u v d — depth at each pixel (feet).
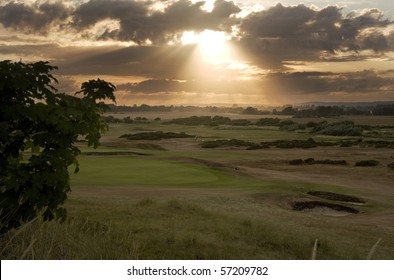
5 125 18.74
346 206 88.74
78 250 20.24
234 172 134.10
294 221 62.44
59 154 19.95
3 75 18.53
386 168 174.29
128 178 100.12
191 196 76.33
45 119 19.12
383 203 97.86
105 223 36.19
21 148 20.80
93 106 20.66
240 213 63.31
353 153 236.43
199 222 46.19
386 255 45.37
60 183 19.86
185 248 32.68
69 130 19.93
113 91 20.98
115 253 21.62
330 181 138.51
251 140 344.90
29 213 19.36
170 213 51.21
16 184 18.67
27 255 16.48
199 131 474.08
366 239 53.67
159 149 260.21
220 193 83.41
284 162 190.60
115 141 315.99
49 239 19.34
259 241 39.75
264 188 95.30
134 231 36.22
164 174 110.22
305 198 90.12
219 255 32.19
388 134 406.21
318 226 60.23
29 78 19.12
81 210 45.55
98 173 106.73
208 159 193.77
